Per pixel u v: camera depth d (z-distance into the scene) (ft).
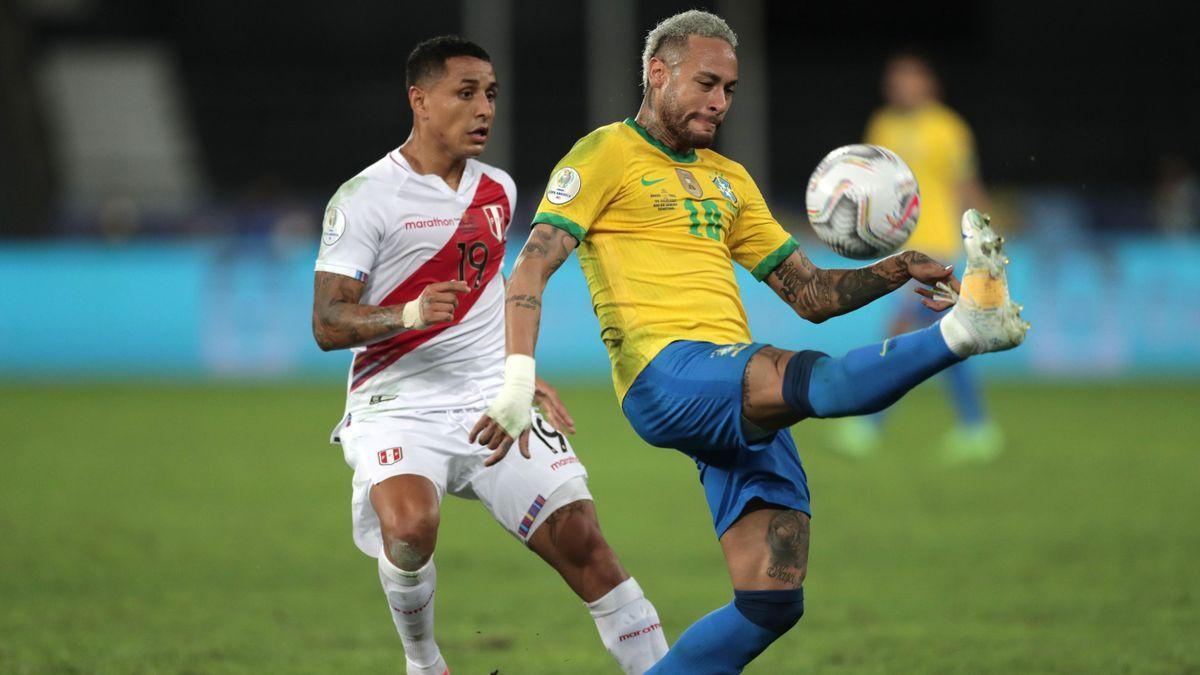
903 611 75.05
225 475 126.21
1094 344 219.61
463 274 56.29
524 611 75.61
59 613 73.92
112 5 374.84
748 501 48.06
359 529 55.52
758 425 45.96
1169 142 344.90
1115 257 219.41
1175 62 372.58
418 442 54.49
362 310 51.60
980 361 221.87
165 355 220.64
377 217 54.34
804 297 52.54
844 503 110.63
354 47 370.53
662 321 49.03
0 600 77.10
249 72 358.43
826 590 80.59
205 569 86.38
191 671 61.77
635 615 53.31
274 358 220.02
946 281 48.88
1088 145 343.26
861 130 354.95
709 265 50.16
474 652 66.64
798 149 348.18
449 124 54.85
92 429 157.07
